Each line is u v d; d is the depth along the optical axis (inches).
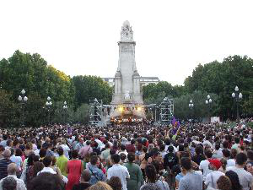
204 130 1823.3
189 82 5334.6
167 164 695.1
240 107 4128.9
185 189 474.9
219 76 4443.9
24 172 620.4
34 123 3115.2
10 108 2726.4
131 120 3939.5
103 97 6318.9
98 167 650.8
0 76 4148.6
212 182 496.7
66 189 628.1
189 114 4303.6
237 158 490.6
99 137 1124.5
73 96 5674.2
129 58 4667.8
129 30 4719.5
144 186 405.4
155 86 6609.3
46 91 4451.3
